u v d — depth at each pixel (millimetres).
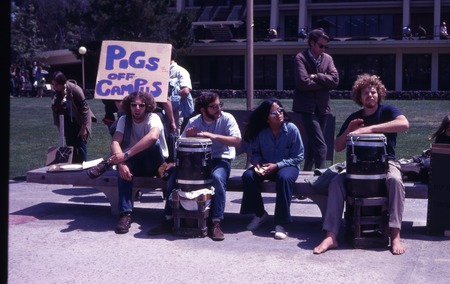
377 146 6121
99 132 17688
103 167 6887
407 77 43250
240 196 9047
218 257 5992
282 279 5363
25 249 6270
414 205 8305
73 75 47156
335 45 43031
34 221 7414
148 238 6668
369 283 5234
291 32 48375
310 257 5965
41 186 9945
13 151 14070
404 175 6883
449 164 6414
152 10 39219
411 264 5711
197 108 7160
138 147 6965
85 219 7508
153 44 8336
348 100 37406
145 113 7273
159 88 8148
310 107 8500
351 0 46062
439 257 5898
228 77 45844
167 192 6844
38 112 26000
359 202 6137
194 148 6562
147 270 5637
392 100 38719
